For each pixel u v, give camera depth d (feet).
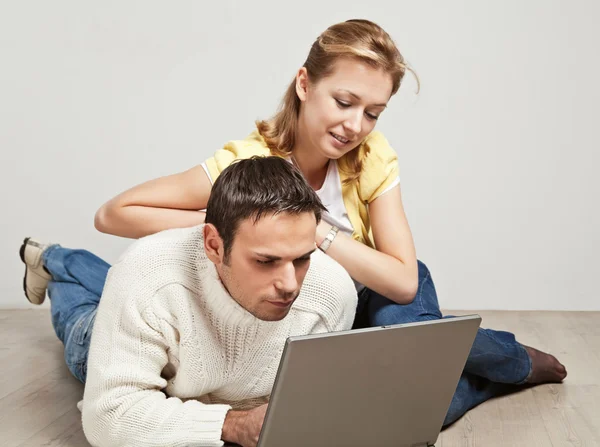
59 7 11.73
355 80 6.44
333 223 7.15
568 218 12.01
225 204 5.01
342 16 11.74
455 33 11.79
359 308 7.47
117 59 11.84
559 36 11.72
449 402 5.67
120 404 5.56
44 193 12.03
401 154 12.07
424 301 7.33
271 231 4.86
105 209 7.15
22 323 10.85
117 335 5.65
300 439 4.99
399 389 5.26
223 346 5.76
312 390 4.81
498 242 12.14
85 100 11.90
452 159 12.01
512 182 12.01
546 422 7.22
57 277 8.65
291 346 4.55
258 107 11.87
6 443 6.65
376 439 5.41
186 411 5.60
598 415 7.39
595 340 10.18
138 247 5.79
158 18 11.77
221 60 11.83
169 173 12.01
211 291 5.55
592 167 11.89
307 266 5.14
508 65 11.82
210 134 11.95
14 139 11.95
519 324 11.13
